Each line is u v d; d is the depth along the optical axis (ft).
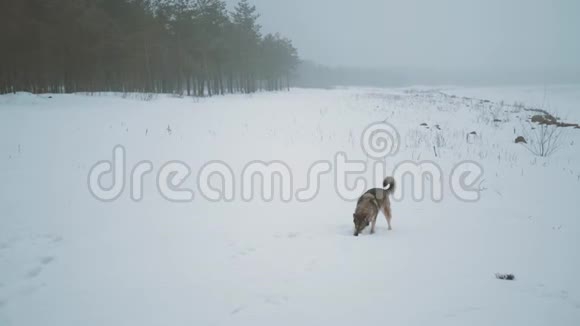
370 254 18.10
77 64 109.91
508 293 13.64
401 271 15.90
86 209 25.26
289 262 17.17
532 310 12.29
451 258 17.47
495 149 45.44
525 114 76.69
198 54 144.77
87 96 81.41
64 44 101.65
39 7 97.04
